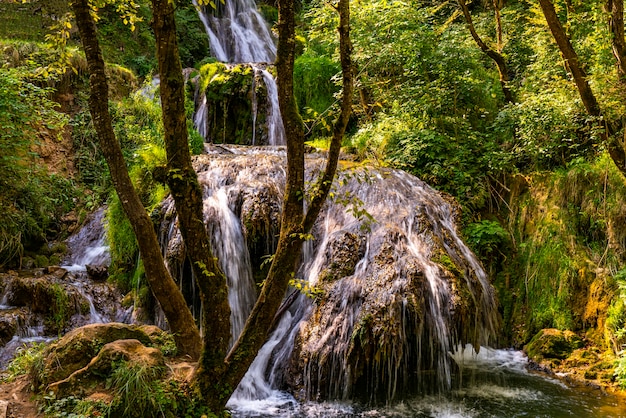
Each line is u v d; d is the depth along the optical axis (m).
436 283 5.18
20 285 6.09
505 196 7.58
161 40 3.33
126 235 6.80
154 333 4.59
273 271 3.62
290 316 5.47
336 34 9.59
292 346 5.06
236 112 11.02
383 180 6.93
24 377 4.12
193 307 5.79
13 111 7.14
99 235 7.84
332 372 4.75
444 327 5.06
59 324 5.96
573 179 6.70
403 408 4.67
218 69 11.48
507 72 9.11
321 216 6.43
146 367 3.60
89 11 3.69
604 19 6.53
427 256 5.53
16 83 7.13
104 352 3.74
